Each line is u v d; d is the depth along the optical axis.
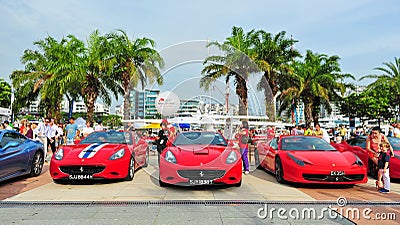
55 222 4.06
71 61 17.89
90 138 7.98
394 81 28.88
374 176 7.82
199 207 4.83
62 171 6.36
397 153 7.39
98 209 4.67
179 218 4.25
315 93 22.33
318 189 6.39
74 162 6.35
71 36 18.78
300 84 21.67
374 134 6.90
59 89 18.66
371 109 39.44
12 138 6.97
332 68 23.30
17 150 6.77
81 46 18.59
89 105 18.23
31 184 6.64
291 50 18.62
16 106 23.95
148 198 5.39
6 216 4.30
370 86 30.19
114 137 7.96
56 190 6.04
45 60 22.62
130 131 7.84
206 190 6.11
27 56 22.59
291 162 6.59
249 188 6.37
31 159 7.34
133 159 7.30
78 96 22.61
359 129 18.47
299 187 6.57
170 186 6.41
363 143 8.76
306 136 8.18
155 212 4.53
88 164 6.34
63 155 6.64
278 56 17.89
